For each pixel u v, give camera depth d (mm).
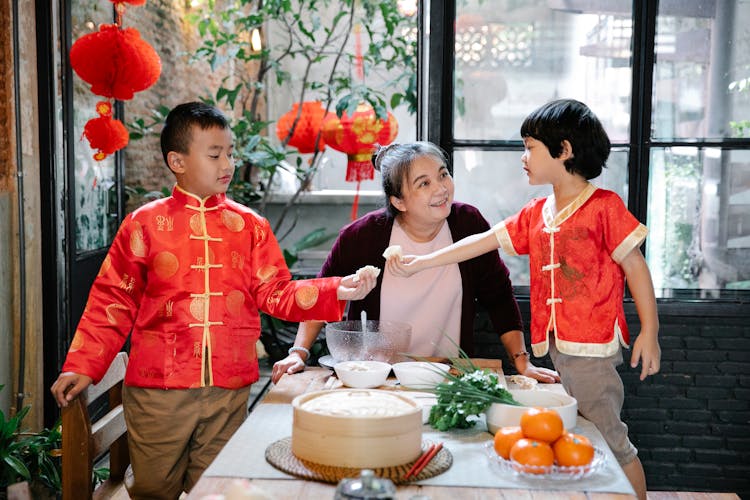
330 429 1538
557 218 2256
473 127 3369
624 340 2264
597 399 2242
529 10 3316
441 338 2701
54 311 3406
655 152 3309
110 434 2270
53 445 3045
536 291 2307
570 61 3318
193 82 6664
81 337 2184
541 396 1862
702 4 3244
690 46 3268
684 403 3361
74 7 3865
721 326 3326
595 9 3289
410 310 2686
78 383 2121
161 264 2229
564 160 2230
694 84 3279
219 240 2281
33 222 3307
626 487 1482
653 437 3389
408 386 2135
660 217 3338
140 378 2234
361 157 5441
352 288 2213
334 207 7457
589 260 2219
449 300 2689
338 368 2166
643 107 3283
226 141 2271
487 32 3328
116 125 3330
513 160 3371
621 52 3291
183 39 6395
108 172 4629
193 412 2238
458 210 2746
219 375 2250
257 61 7637
